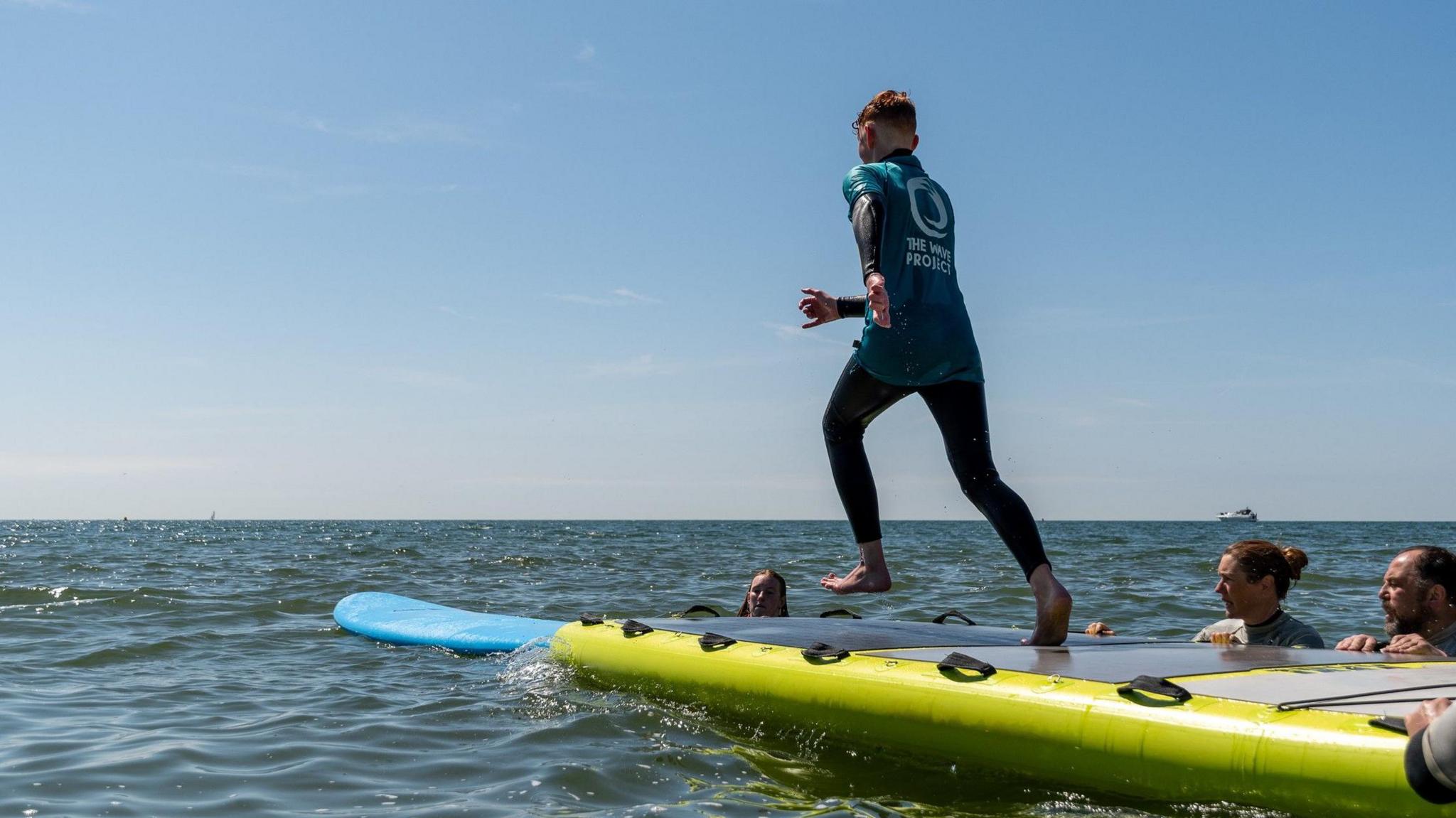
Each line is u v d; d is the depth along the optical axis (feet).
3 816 10.83
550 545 102.63
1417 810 7.56
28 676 19.51
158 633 25.58
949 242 12.29
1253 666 10.75
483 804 11.05
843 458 13.28
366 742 13.98
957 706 10.87
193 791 11.73
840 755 12.08
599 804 10.93
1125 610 33.22
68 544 99.76
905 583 44.27
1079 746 9.75
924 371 11.87
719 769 11.96
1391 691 9.29
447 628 24.12
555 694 16.72
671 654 15.15
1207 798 8.84
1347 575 50.55
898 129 12.67
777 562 65.41
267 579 46.14
